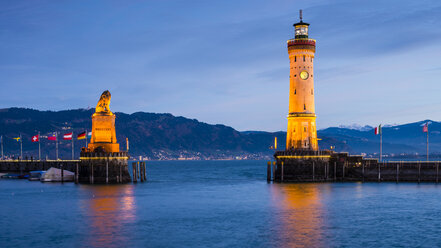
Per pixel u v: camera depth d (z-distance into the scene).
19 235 79.75
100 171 145.88
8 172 181.88
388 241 76.06
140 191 132.38
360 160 147.00
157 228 84.38
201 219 91.69
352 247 72.88
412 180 144.62
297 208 102.38
